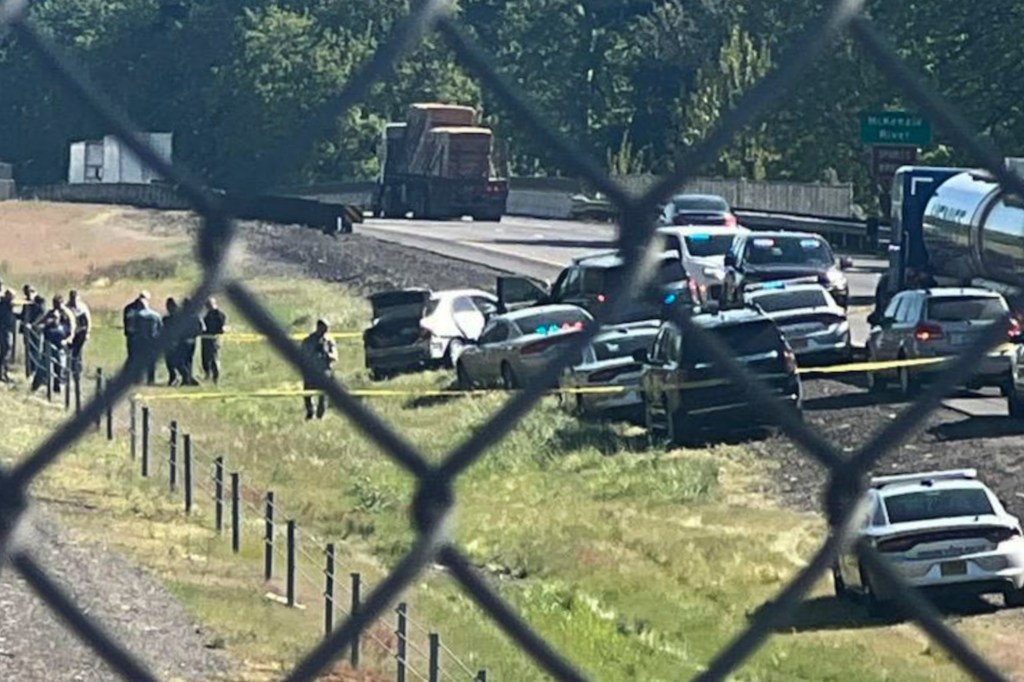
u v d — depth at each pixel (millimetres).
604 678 53250
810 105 131250
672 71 122188
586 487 85438
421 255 184000
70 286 134500
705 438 91938
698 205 161500
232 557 67188
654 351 96312
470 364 117500
